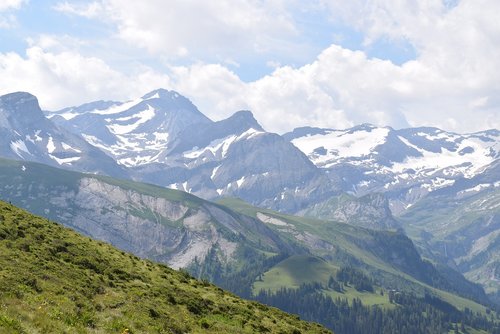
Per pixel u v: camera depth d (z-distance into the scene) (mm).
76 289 45219
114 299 46281
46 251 53469
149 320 43969
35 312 35500
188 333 45781
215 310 56281
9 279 40875
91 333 35844
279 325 59906
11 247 50688
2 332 30141
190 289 62281
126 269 59938
